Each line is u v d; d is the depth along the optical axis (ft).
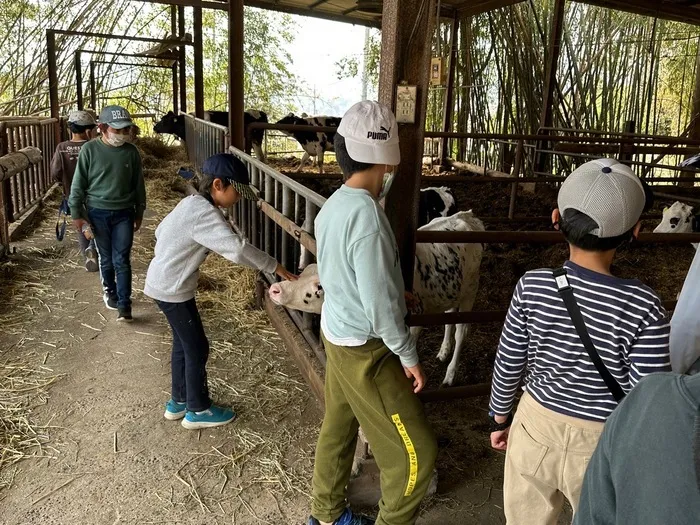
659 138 26.12
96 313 13.78
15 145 21.68
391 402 5.88
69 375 10.87
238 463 8.57
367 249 5.24
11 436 8.92
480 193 27.99
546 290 4.63
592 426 4.70
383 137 5.32
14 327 12.74
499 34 33.30
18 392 10.17
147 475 8.23
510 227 22.26
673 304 9.62
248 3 32.68
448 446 9.21
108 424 9.41
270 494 7.95
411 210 7.46
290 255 14.19
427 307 9.77
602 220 4.27
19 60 39.99
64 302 14.30
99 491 7.86
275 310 13.15
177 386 9.43
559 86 33.83
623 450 2.54
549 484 5.05
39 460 8.45
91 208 12.79
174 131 40.50
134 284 15.78
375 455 6.24
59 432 9.13
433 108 40.55
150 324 13.34
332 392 6.43
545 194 27.71
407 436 5.93
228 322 13.47
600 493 2.78
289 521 7.47
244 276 15.60
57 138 29.43
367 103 5.39
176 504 7.68
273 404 10.16
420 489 6.12
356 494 7.73
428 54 6.86
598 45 33.37
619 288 4.38
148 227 22.21
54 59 30.71
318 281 7.13
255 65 61.36
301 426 9.56
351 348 5.84
